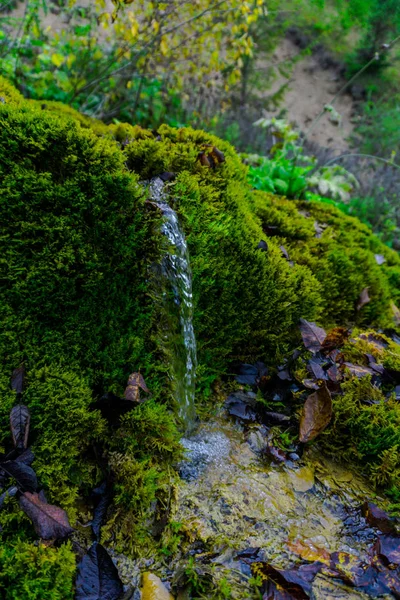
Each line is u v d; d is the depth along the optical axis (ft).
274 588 4.49
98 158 5.31
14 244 5.05
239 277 6.76
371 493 5.78
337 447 6.21
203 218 6.55
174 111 17.02
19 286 5.05
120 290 5.63
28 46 13.74
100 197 5.29
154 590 4.38
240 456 5.90
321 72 28.81
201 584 4.49
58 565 4.19
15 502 4.47
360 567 4.82
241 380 6.91
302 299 7.36
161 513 5.04
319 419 6.06
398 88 26.11
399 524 5.39
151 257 5.65
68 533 4.35
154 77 15.75
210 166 7.34
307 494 5.60
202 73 16.42
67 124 5.28
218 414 6.44
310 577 4.58
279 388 6.73
